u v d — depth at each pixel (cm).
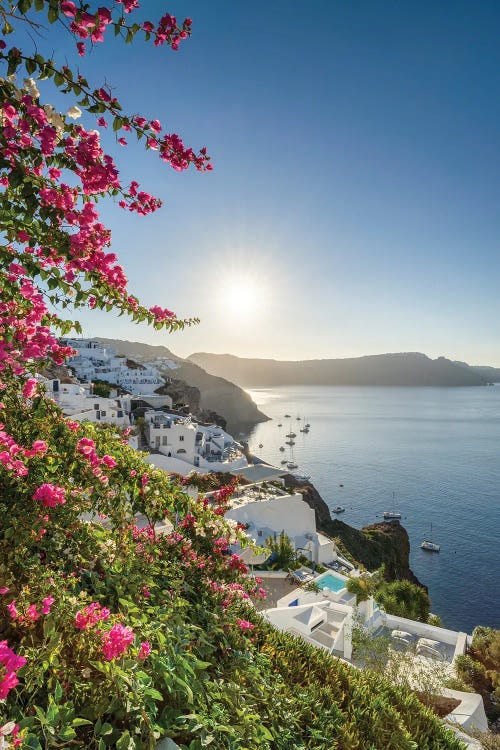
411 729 729
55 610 430
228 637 643
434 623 3203
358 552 5212
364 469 11781
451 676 1906
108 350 11481
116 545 647
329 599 2591
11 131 335
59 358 545
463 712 1377
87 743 345
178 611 583
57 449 556
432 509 8588
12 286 462
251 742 437
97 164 366
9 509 513
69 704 345
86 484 578
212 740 393
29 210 363
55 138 345
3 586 443
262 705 551
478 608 5175
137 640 436
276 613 2064
